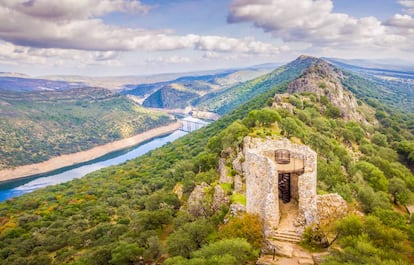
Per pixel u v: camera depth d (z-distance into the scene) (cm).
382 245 3597
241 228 4041
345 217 3906
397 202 9056
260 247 3872
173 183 13450
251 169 4203
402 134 19575
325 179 8162
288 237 3812
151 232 7338
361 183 8744
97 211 14562
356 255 3300
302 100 18412
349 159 10831
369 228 3722
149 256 6412
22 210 17525
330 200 4391
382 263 3122
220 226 5469
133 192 17200
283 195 4569
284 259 3538
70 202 17550
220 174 9344
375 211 5194
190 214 6975
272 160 4188
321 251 3628
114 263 6569
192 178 10256
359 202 7275
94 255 7519
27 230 13925
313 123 14975
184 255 5269
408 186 10762
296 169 4081
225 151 10069
